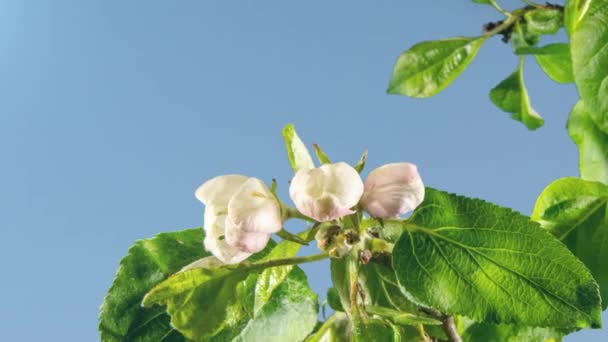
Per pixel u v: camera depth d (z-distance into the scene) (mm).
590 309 457
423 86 602
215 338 493
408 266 467
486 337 523
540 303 462
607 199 544
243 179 450
